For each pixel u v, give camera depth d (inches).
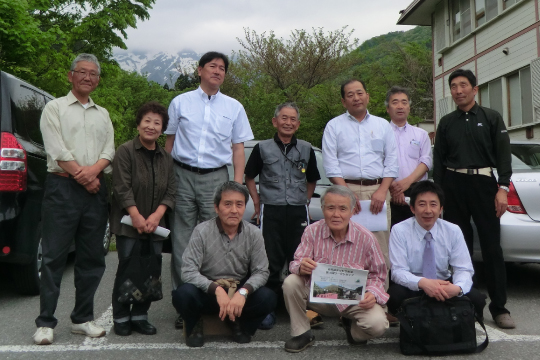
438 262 136.4
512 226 167.8
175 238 155.7
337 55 860.6
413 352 123.4
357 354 125.6
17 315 161.2
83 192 138.4
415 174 174.9
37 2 438.3
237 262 136.6
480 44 570.3
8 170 160.1
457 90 157.2
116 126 605.3
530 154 190.7
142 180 142.7
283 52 858.1
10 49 393.4
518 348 128.2
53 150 134.3
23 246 166.2
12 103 167.9
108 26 610.9
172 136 161.5
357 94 160.1
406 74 1354.6
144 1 652.7
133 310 144.8
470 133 155.9
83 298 140.5
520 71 502.9
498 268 150.1
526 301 177.2
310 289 126.0
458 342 121.7
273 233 153.3
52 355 124.0
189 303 127.6
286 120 156.0
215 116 157.3
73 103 140.3
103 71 606.2
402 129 181.9
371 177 159.8
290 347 127.2
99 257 142.5
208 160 155.3
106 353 125.7
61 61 467.2
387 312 151.2
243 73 836.0
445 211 161.9
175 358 122.5
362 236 132.8
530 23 479.8
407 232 136.9
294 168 156.4
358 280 125.8
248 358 122.7
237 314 126.0
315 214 163.9
